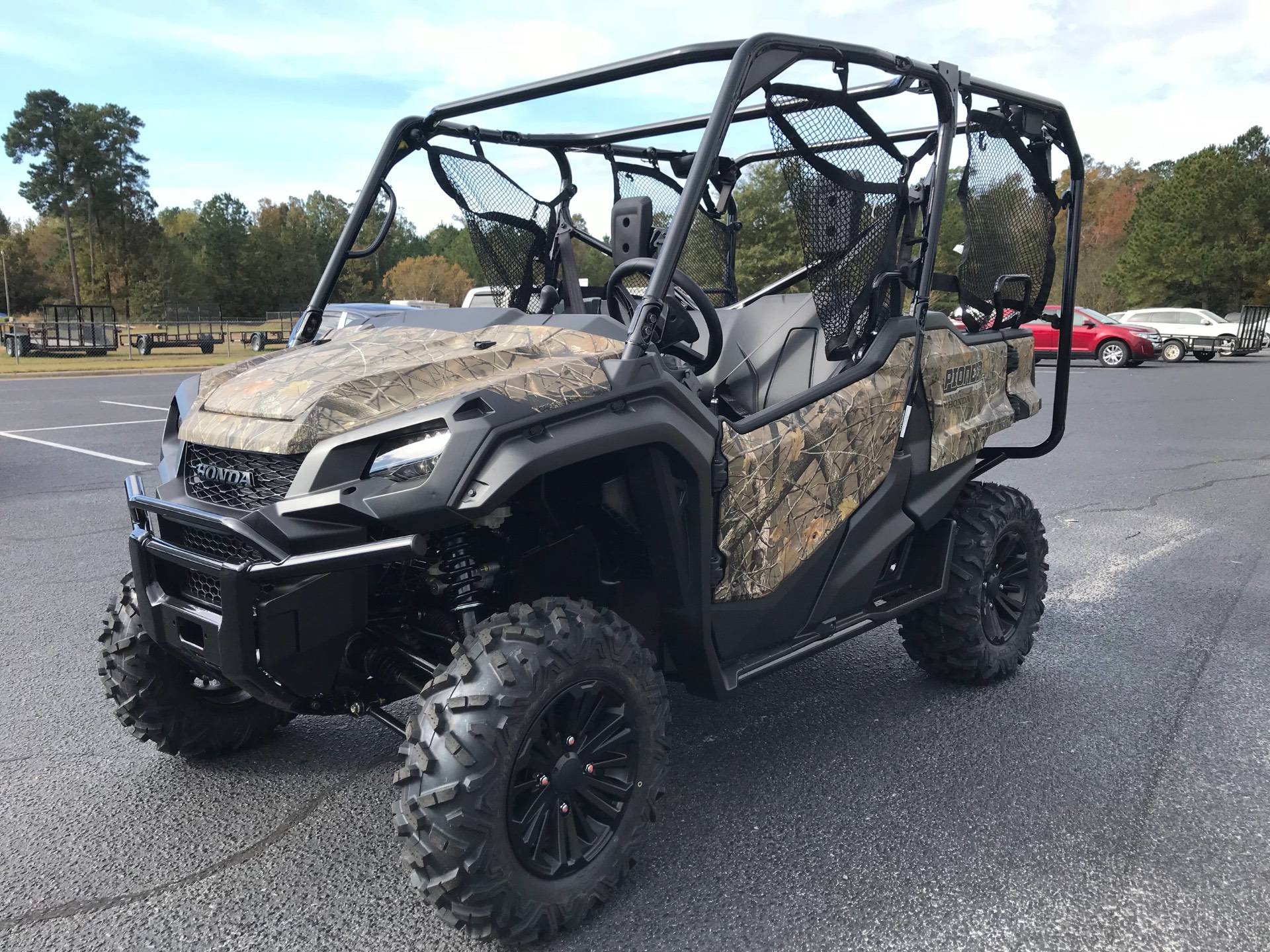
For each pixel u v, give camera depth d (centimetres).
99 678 363
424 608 248
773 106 244
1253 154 6138
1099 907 221
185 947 206
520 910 197
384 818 262
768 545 260
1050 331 2264
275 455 207
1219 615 445
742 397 340
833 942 207
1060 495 721
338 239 300
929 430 323
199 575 213
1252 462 861
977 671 347
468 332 250
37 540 573
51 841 249
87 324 3069
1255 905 222
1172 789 279
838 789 278
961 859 241
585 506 235
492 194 329
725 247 378
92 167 8806
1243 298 5569
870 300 288
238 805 269
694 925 214
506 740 192
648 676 223
